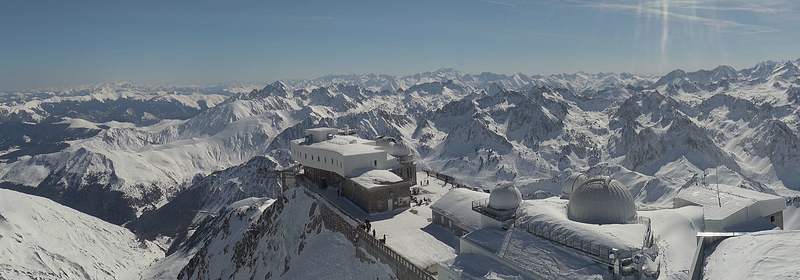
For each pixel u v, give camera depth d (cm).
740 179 18638
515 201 6712
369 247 7331
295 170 12394
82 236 19825
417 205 9388
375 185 8738
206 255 13062
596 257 4928
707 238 5331
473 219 7225
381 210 8838
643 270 4606
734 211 7194
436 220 8088
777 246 4488
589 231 5278
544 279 4891
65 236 19062
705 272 4744
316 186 10788
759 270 4094
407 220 8319
